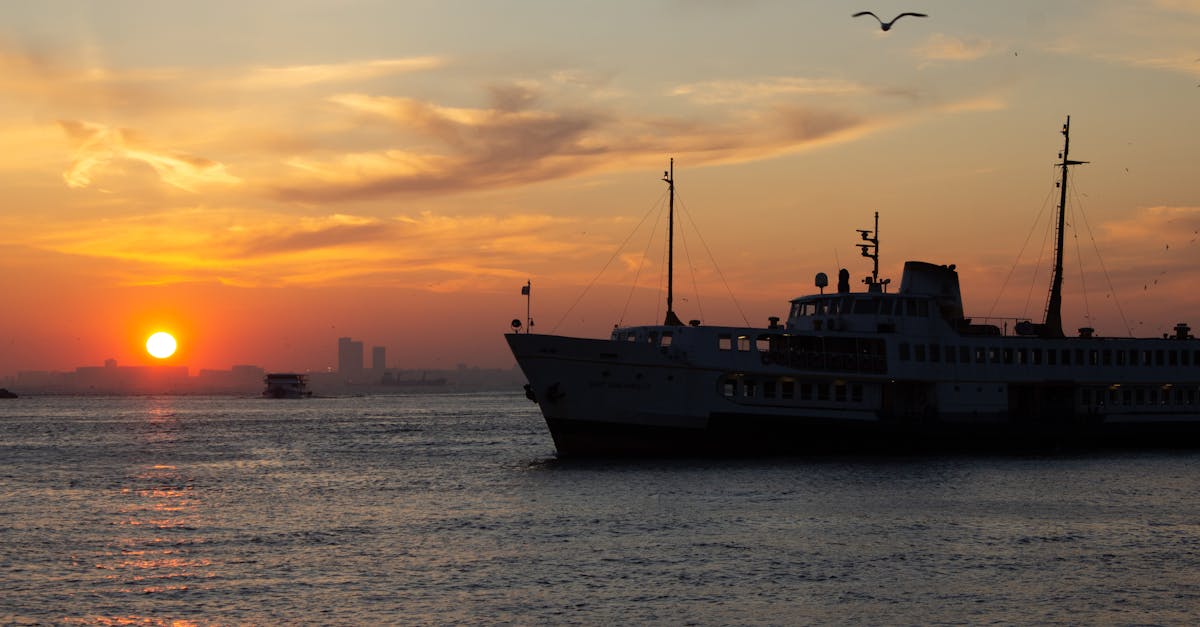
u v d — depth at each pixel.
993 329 109.88
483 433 176.88
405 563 58.53
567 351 95.50
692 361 96.38
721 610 49.12
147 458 126.06
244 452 135.00
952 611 49.03
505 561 58.72
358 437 167.00
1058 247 119.12
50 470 110.50
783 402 98.81
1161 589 52.56
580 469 92.50
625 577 54.91
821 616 48.22
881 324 102.88
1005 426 104.75
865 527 67.12
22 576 56.09
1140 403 112.19
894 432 100.88
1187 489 82.50
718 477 87.81
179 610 49.66
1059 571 55.94
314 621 47.84
